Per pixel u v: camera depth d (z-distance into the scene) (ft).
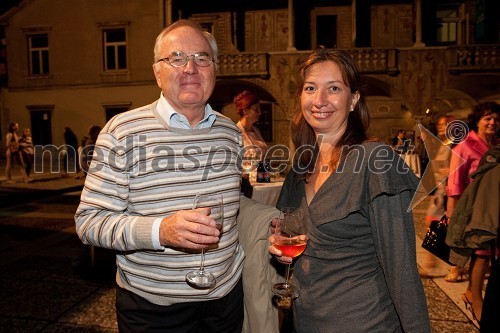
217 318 5.95
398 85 50.08
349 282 4.85
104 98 60.80
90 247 14.30
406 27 55.47
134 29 59.06
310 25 56.59
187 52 5.38
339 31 56.18
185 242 4.68
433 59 49.37
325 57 5.32
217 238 4.71
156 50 5.64
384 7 55.62
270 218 6.18
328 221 4.90
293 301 5.32
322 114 5.27
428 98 49.78
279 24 57.26
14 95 63.16
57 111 62.23
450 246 10.13
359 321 4.72
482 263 10.41
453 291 12.37
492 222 9.12
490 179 9.44
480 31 52.85
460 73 48.62
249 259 6.16
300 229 5.05
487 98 50.55
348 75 5.24
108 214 5.25
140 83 59.62
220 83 54.75
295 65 51.34
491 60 47.93
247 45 58.08
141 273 5.44
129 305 5.56
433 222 11.54
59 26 61.11
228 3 57.31
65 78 61.57
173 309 5.47
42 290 12.80
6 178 44.11
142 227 4.92
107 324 10.57
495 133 11.93
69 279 13.75
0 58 64.18
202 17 58.03
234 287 6.09
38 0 61.36
